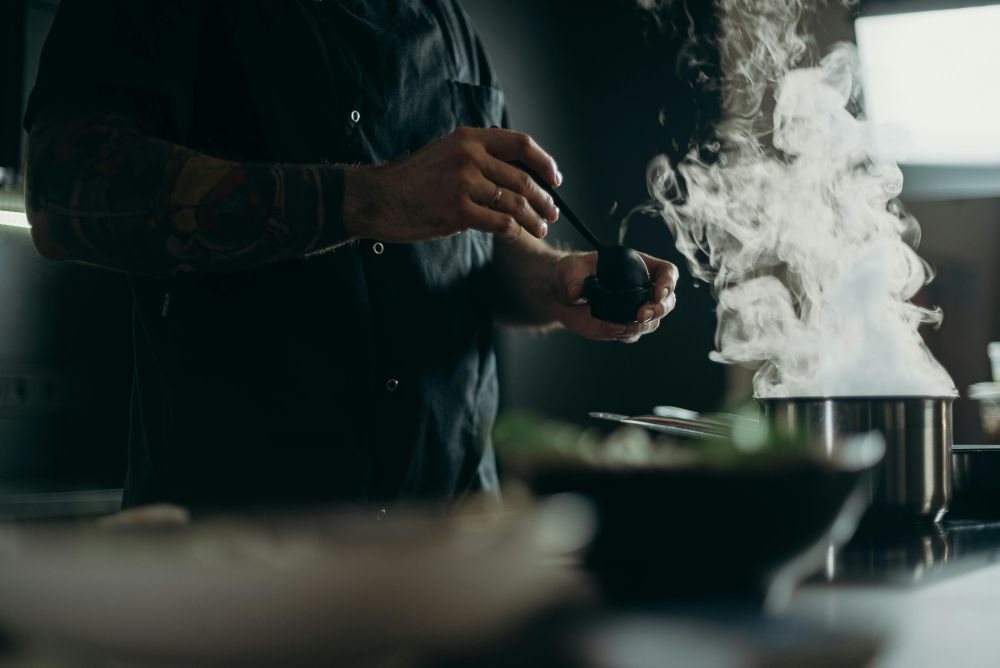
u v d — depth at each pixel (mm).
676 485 524
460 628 343
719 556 534
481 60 1528
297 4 1226
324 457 1170
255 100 1193
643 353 3639
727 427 851
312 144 1211
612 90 3781
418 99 1344
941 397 951
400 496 1241
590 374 3686
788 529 523
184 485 1173
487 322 1417
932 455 938
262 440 1161
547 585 388
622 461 546
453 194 1009
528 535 367
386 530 377
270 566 318
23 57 2375
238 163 1056
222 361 1164
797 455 521
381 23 1329
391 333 1236
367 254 1227
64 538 351
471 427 1352
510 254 1441
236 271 1169
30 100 1104
